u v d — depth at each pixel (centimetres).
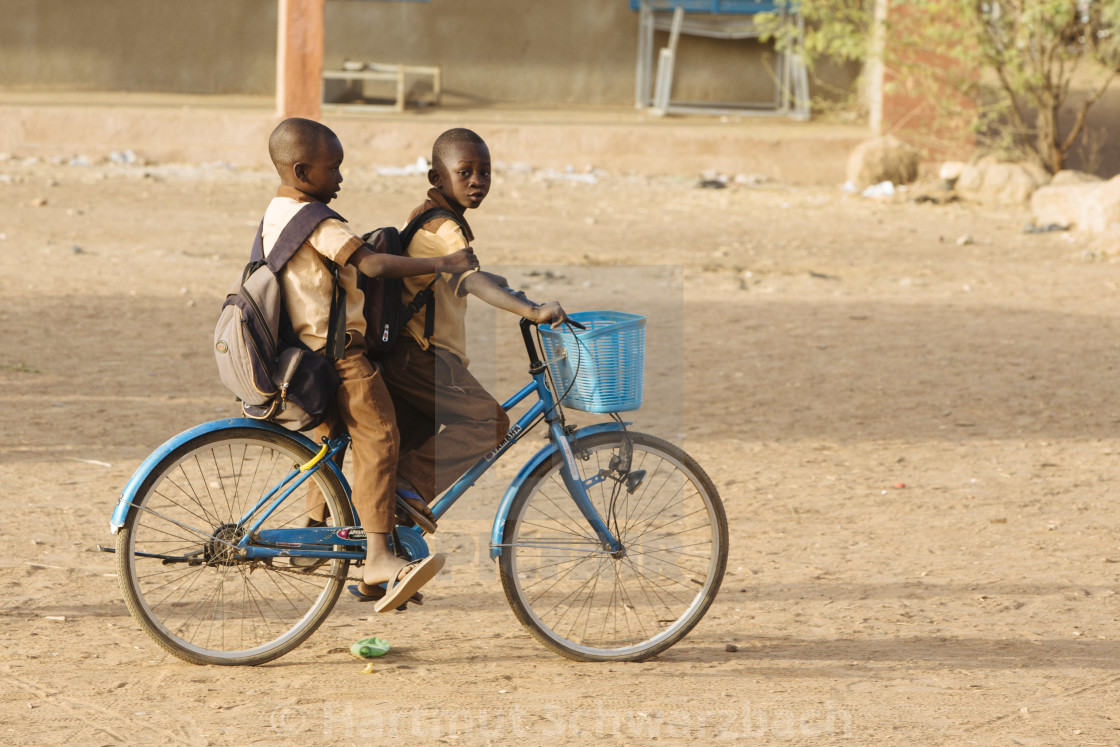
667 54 6950
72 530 1480
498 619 1273
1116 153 6097
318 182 1059
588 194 5250
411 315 1086
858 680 1123
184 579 1302
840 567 1460
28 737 959
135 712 1012
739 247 4109
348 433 1108
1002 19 5241
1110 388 2409
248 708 1030
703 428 2084
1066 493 1770
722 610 1315
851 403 2275
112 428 1939
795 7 5834
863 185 5634
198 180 5206
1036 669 1156
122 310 2873
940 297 3381
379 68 6881
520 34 7175
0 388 2152
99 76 7006
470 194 1084
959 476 1852
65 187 4809
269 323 1037
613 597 1290
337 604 1295
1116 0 4906
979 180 5328
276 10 7081
